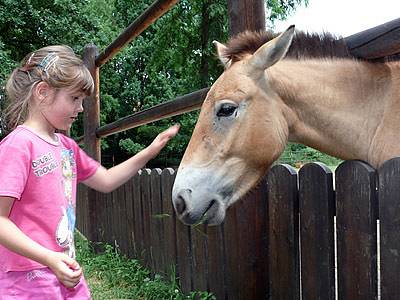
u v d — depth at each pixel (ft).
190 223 6.55
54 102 5.42
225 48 7.48
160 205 12.24
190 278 10.84
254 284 8.27
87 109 20.21
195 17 51.47
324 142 7.13
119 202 15.30
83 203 19.90
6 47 52.49
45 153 5.37
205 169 6.64
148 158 6.83
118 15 72.02
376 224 5.92
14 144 5.16
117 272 13.21
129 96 74.02
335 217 6.57
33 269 5.17
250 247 8.30
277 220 7.54
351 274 6.21
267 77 6.88
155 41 55.62
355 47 7.27
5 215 4.98
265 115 6.77
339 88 6.98
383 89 6.91
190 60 53.11
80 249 17.71
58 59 5.39
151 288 11.41
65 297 5.47
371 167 5.96
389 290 5.59
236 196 6.83
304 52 7.23
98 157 20.36
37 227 5.26
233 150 6.70
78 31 50.24
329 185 6.58
